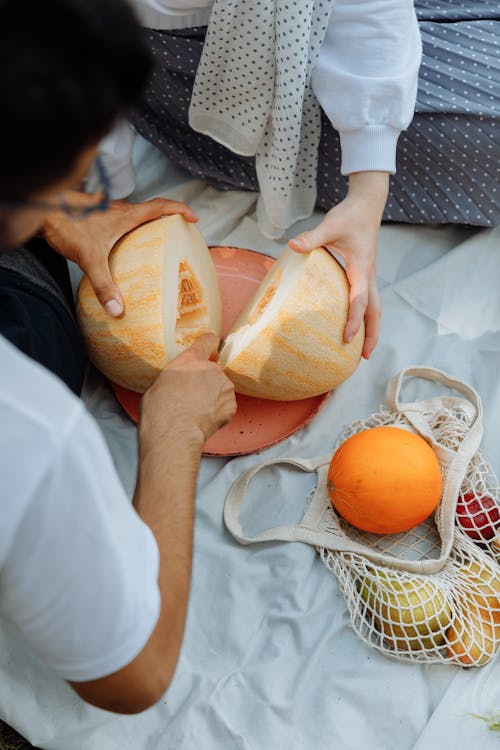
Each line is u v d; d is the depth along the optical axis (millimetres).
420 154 1504
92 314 1227
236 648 1173
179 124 1589
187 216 1289
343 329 1228
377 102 1295
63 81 464
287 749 1101
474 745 1099
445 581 1177
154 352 1186
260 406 1366
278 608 1202
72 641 649
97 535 594
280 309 1183
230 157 1612
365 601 1184
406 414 1329
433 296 1546
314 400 1374
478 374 1456
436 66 1446
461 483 1249
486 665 1159
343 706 1136
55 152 490
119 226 1238
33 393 551
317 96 1350
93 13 466
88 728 1109
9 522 549
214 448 1322
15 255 1204
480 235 1612
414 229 1654
